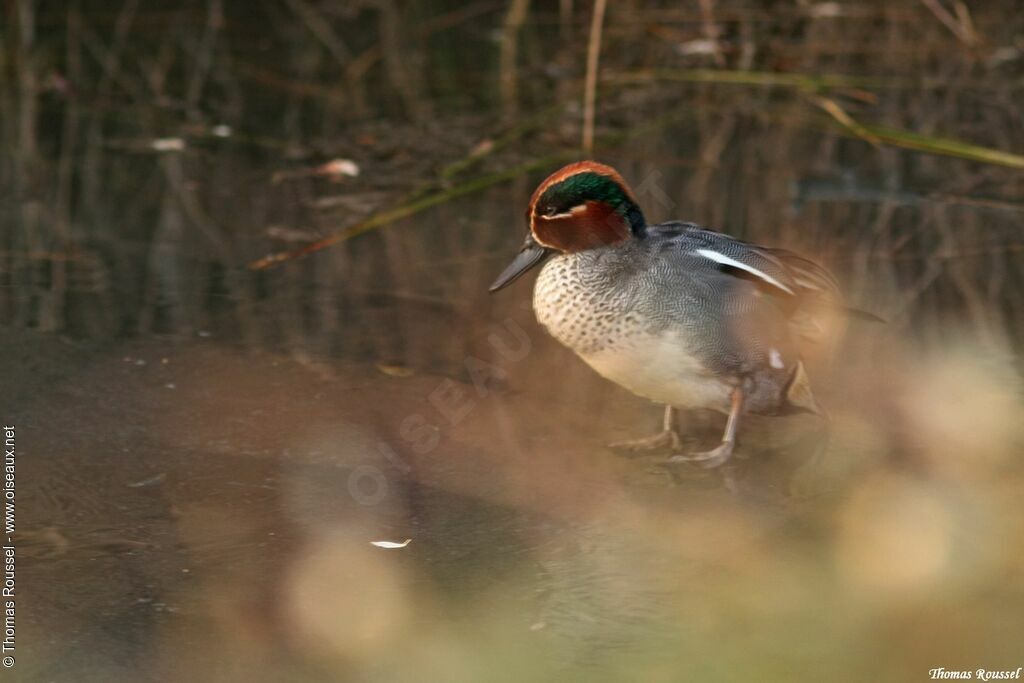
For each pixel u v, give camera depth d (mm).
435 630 6402
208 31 17375
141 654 6195
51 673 6039
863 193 12719
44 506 7578
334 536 7340
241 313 10266
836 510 7602
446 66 16312
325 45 16984
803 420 8781
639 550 7223
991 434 8469
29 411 8664
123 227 11945
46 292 10523
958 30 17016
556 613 6570
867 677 5496
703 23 17516
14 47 16469
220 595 6719
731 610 6355
